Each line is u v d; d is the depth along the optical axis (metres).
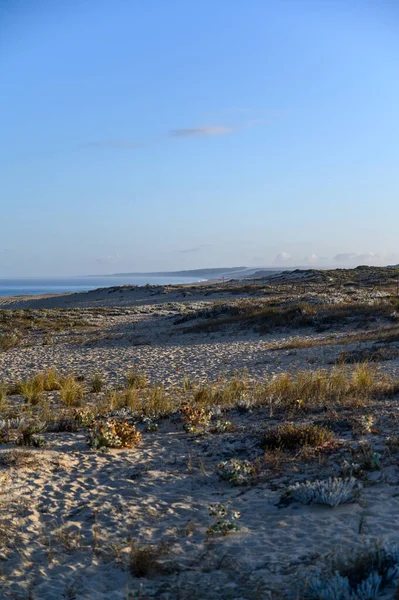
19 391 17.47
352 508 6.41
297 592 4.55
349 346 22.64
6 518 6.55
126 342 31.28
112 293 80.56
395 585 4.54
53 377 18.38
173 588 4.95
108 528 6.36
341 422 10.18
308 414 11.31
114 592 4.97
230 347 26.12
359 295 45.31
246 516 6.52
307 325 30.69
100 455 9.19
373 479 7.31
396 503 6.44
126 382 18.02
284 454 8.58
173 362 22.84
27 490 7.48
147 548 5.62
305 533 5.88
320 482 6.97
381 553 5.01
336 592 4.42
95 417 12.12
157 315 49.75
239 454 8.89
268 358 21.91
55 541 6.08
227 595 4.75
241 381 16.00
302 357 21.27
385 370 16.95
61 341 33.84
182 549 5.75
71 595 4.93
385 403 11.73
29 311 54.00
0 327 42.16
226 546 5.73
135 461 8.87
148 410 12.41
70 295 85.62
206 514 6.64
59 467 8.48
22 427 10.98
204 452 9.20
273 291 61.38
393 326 27.81
